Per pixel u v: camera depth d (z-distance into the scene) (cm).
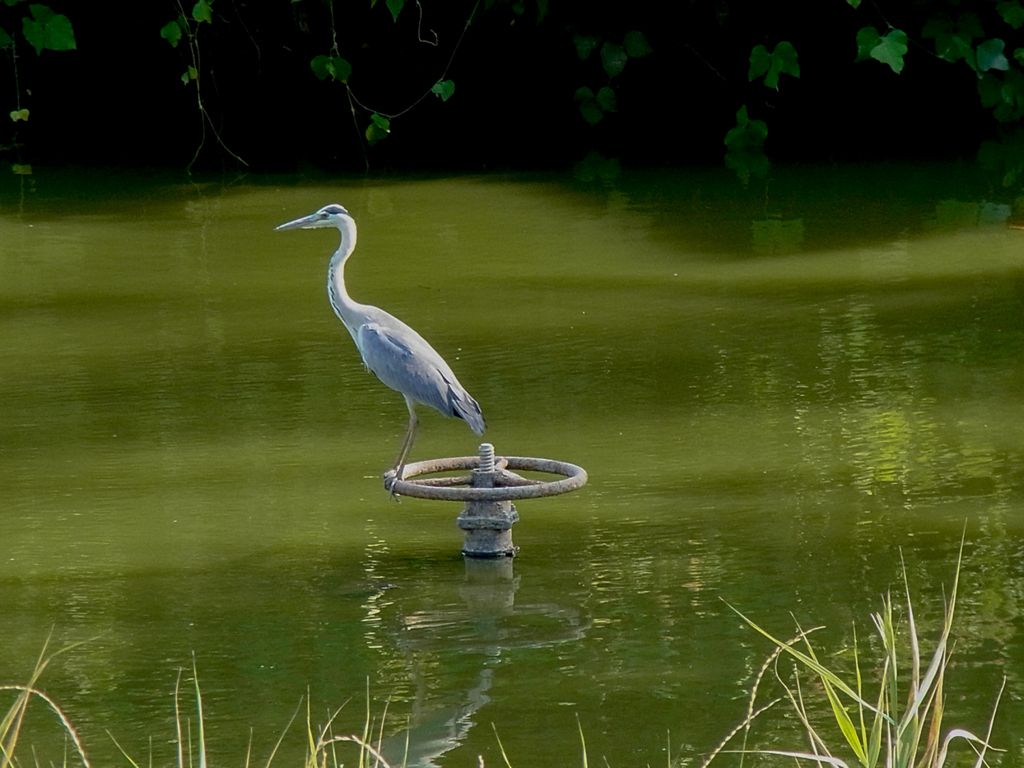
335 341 1372
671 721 669
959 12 2567
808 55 2773
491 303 1508
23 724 673
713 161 2384
